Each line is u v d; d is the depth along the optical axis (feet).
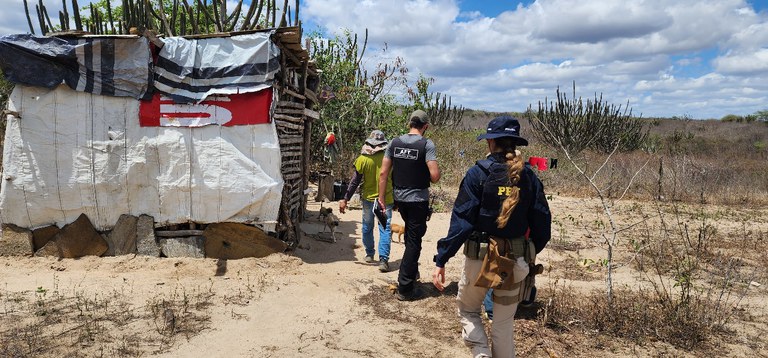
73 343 11.88
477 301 10.38
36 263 17.56
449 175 41.83
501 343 10.07
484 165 9.80
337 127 39.37
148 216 18.39
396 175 16.06
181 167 18.19
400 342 13.08
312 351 12.34
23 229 17.94
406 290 15.84
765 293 17.85
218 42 18.17
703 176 43.32
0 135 26.71
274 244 18.89
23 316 13.26
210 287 16.10
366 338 13.21
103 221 18.35
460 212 9.77
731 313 15.57
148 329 12.92
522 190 9.71
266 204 18.51
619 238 25.82
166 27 26.96
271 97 18.22
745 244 24.72
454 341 13.24
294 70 22.82
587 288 17.74
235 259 18.54
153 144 18.08
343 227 25.71
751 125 133.18
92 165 18.04
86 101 17.90
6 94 27.17
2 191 17.75
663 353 12.84
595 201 37.55
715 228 27.32
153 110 18.07
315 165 39.50
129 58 17.74
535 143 63.05
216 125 18.17
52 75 17.49
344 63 40.70
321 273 18.15
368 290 16.80
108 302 14.53
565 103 62.34
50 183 17.89
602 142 63.82
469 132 61.93
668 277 19.43
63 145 17.88
